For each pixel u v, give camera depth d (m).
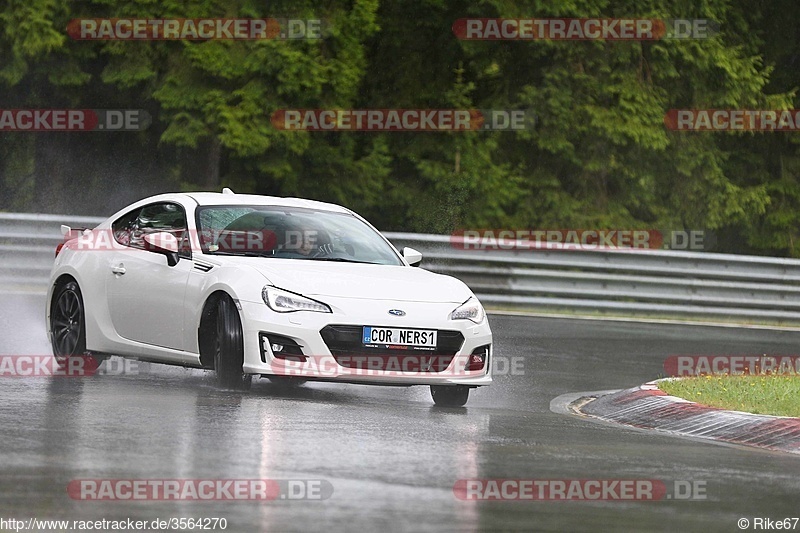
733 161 101.38
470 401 37.28
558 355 50.28
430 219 88.44
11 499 18.98
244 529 17.86
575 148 91.94
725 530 19.44
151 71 76.94
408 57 91.94
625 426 33.38
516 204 92.00
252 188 82.06
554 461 24.98
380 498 20.20
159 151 82.81
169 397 31.47
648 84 92.31
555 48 90.06
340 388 37.66
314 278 33.81
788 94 96.12
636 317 68.56
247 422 27.47
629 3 91.19
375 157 85.62
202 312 34.44
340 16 76.75
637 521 19.70
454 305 34.41
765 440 30.94
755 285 71.06
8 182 83.88
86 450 23.03
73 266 38.72
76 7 76.50
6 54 76.62
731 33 99.50
